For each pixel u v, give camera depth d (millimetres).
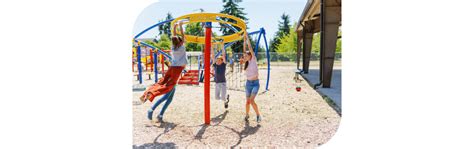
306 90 8031
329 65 8352
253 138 4453
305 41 13023
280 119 5309
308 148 4137
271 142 4266
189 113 5699
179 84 9422
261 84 9281
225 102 6051
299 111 5816
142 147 4117
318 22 11711
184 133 4633
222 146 4148
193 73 10438
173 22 4625
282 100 6797
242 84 9750
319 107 6102
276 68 15492
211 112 5789
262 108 6078
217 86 5941
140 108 6012
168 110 5883
